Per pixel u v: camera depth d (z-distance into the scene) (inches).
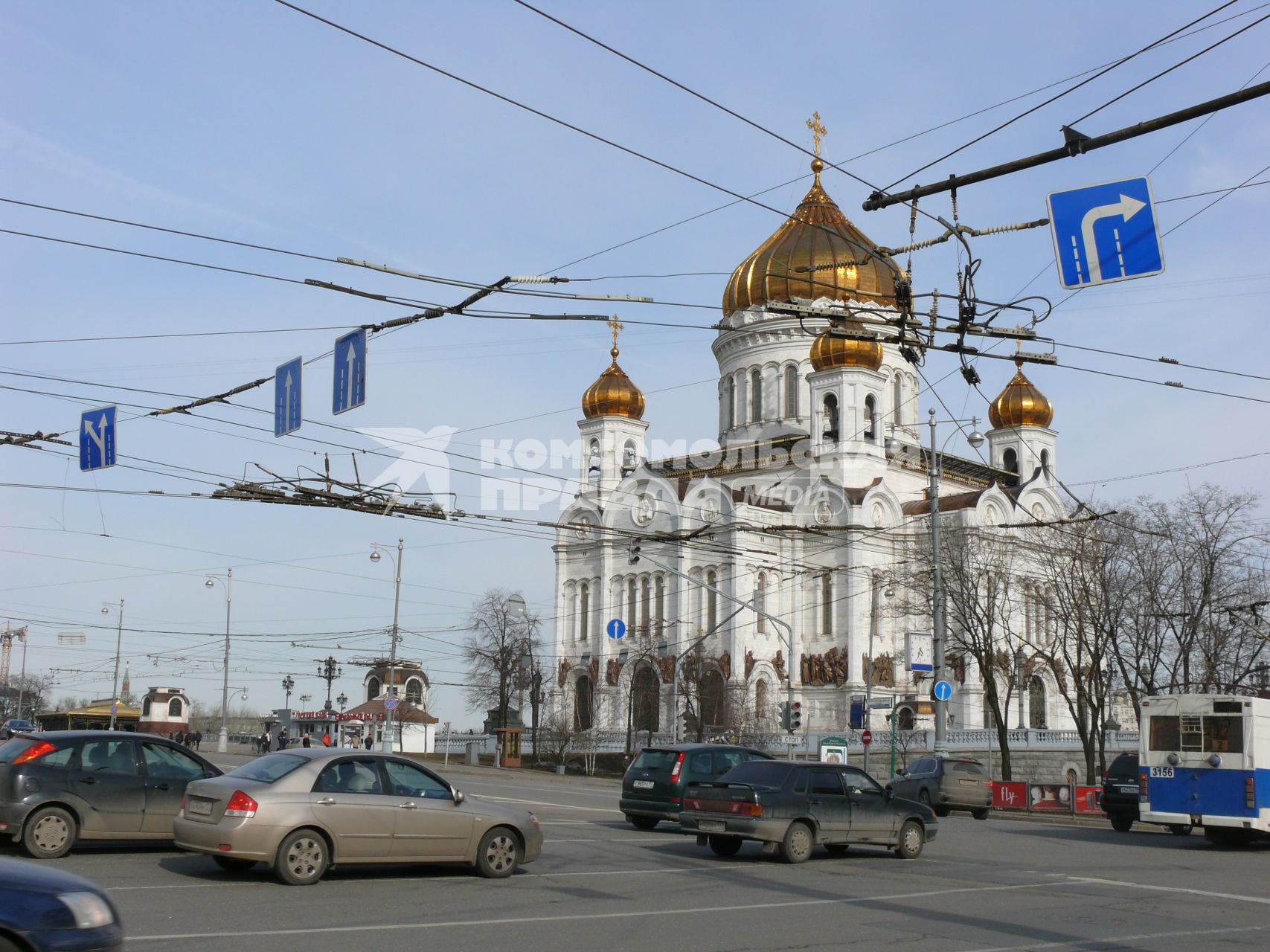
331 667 4269.2
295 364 1111.6
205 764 961.5
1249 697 1296.8
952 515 3513.8
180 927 634.8
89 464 1273.4
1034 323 1015.0
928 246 984.9
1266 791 1293.1
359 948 597.3
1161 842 1401.3
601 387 4101.9
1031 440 4087.1
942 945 658.8
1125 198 789.9
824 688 3486.7
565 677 3897.6
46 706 6584.6
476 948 607.8
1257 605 2359.7
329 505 1393.9
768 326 3934.5
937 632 2044.8
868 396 3725.4
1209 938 701.3
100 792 904.9
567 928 673.0
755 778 1058.7
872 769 2960.1
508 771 3230.8
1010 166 800.3
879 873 983.0
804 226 3949.3
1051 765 2824.8
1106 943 676.7
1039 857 1157.7
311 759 827.4
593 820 1439.5
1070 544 2682.1
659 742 3454.7
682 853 1082.7
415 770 858.8
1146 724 1350.9
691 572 3627.0
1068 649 3368.6
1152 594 2381.9
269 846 788.0
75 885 431.2
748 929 692.1
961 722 3383.4
